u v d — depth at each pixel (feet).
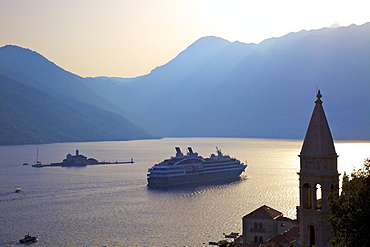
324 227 234.17
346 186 246.88
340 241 229.04
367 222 227.20
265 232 512.63
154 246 599.98
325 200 234.17
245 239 523.29
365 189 234.17
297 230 468.75
